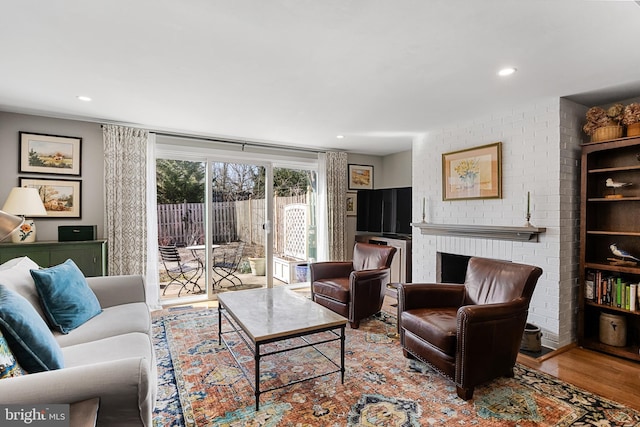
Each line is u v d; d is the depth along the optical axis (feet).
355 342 9.57
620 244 9.33
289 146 16.29
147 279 12.57
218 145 14.64
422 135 13.76
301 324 7.00
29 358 4.00
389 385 7.11
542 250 9.58
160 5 5.15
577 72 7.61
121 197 11.92
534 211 9.78
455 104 9.96
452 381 6.79
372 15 5.41
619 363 8.30
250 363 8.14
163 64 7.29
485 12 5.29
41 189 11.03
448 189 12.50
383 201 17.25
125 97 9.40
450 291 8.74
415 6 5.15
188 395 6.70
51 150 11.21
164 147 13.38
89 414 3.21
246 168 15.51
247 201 15.52
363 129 13.08
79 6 5.17
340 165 17.43
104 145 11.75
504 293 7.72
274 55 6.86
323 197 16.98
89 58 6.99
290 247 16.76
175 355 8.57
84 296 7.02
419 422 5.84
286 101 9.77
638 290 8.41
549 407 6.31
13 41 6.26
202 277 14.48
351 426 5.73
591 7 5.08
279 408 6.26
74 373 3.47
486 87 8.60
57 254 10.12
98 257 10.67
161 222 13.64
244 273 15.44
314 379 7.36
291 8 5.23
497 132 10.85
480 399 6.59
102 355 5.16
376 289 11.28
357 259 13.17
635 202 9.10
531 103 9.81
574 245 9.63
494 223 10.92
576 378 7.50
